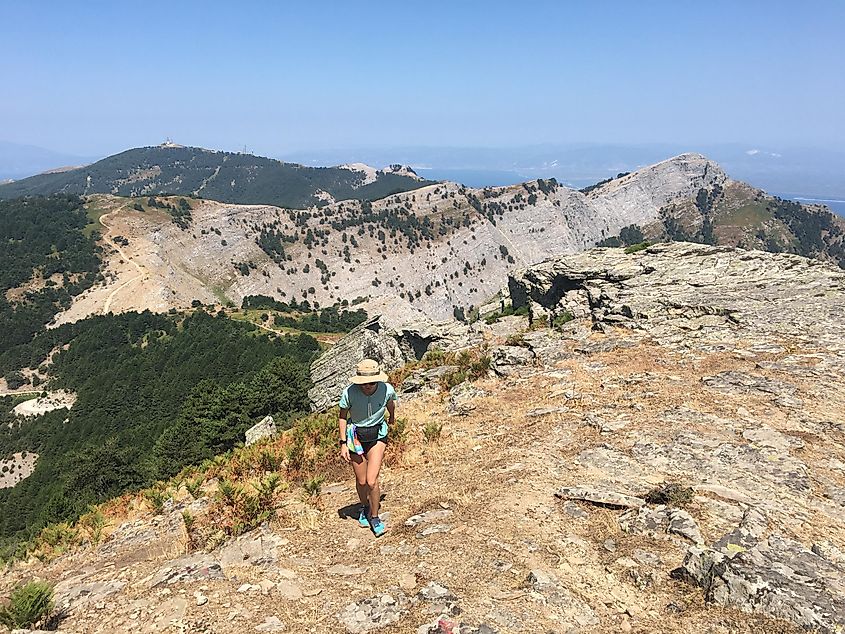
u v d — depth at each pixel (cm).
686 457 966
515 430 1224
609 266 3884
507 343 2350
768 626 509
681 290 2716
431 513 843
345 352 4962
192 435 4409
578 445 1074
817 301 2192
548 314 3119
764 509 766
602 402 1331
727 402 1246
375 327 5097
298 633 543
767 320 1986
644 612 569
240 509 940
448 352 2705
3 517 6316
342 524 854
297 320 18325
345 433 802
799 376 1390
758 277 2789
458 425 1348
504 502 845
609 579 636
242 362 10250
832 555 648
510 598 589
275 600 611
